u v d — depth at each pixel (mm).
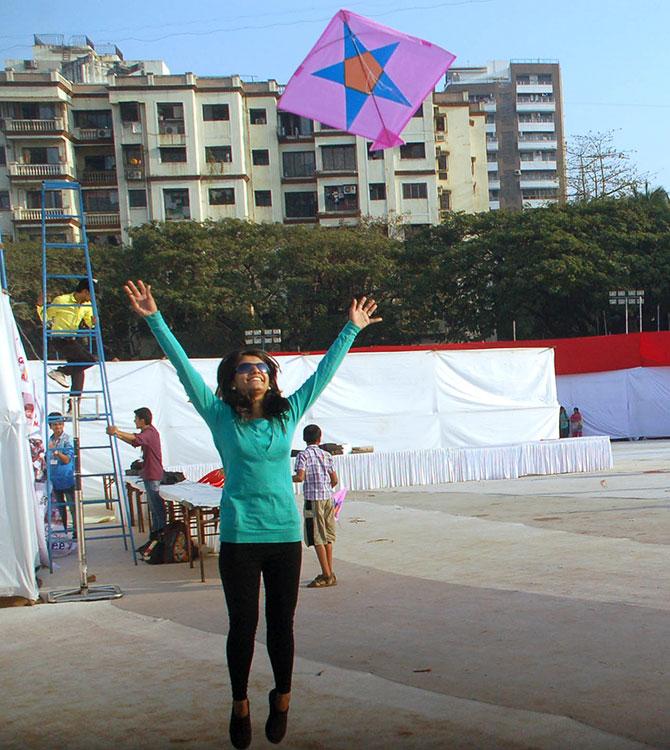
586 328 51469
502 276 48594
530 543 11414
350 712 5062
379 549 11727
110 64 70812
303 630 7316
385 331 50812
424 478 21234
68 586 10438
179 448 21109
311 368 22562
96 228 61688
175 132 62094
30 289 46469
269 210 64125
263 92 64062
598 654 5984
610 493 16859
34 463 12203
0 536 9242
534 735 4504
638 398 34062
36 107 60969
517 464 21859
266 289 50562
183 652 6801
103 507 19344
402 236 59844
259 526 4188
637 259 46906
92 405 20500
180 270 49156
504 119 111312
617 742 4352
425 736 4594
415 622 7352
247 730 4215
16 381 9617
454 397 23656
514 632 6766
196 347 50625
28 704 5680
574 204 51375
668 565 9281
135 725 5094
